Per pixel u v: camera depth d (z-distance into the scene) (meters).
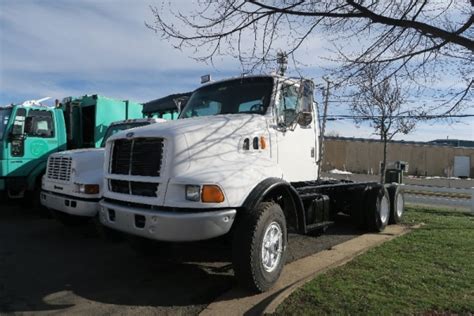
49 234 8.34
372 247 7.31
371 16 4.22
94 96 11.38
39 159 10.39
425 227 9.66
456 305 4.54
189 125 5.20
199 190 4.73
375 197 9.00
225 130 5.38
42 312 4.56
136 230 4.97
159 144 5.00
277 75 5.99
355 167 46.50
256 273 4.98
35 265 6.24
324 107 7.22
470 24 4.09
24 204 10.93
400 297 4.77
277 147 6.13
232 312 4.57
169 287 5.39
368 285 5.15
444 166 48.09
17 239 7.90
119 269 6.11
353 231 9.20
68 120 11.39
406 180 30.28
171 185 4.83
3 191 10.10
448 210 13.70
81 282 5.54
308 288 4.97
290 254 6.98
